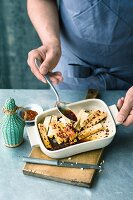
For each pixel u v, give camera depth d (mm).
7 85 1944
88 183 832
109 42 1116
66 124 952
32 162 887
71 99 1102
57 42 1086
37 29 1158
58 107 1000
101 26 1094
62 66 1240
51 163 878
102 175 873
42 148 894
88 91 1114
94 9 1066
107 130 950
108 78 1192
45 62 1020
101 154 913
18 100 1100
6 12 1690
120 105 992
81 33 1129
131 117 942
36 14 1179
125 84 1204
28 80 1922
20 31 1755
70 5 1100
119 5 1042
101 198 817
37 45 1805
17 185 849
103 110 1013
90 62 1194
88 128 951
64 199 814
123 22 1072
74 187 844
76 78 1215
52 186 847
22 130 931
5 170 883
